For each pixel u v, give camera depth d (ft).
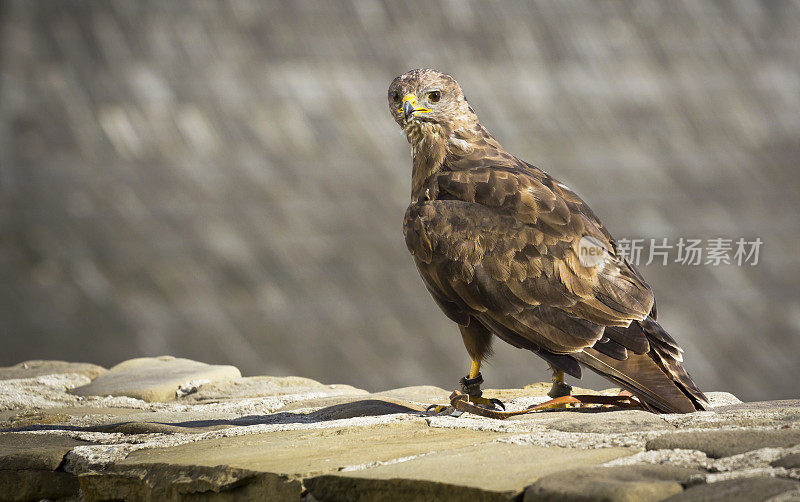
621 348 15.89
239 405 20.11
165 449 14.14
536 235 16.87
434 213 17.90
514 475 10.50
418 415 15.20
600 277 16.39
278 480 11.60
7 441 15.84
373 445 12.94
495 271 16.92
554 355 16.51
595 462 10.83
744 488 9.10
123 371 24.76
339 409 18.19
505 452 11.68
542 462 11.01
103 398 21.75
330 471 11.59
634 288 16.46
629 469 10.25
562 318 16.37
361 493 10.93
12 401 21.20
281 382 23.75
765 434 11.09
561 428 13.15
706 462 10.36
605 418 13.46
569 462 10.91
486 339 17.85
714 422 12.52
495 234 17.11
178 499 12.52
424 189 19.22
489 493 10.03
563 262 16.57
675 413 14.78
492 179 17.95
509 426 13.62
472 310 17.30
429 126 19.31
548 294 16.51
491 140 19.61
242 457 12.73
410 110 19.10
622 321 16.06
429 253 17.74
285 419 17.62
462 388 17.74
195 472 12.46
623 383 15.57
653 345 16.14
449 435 13.43
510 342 16.93
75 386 23.54
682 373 15.84
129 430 16.26
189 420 17.87
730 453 10.57
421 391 22.31
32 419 18.19
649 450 11.15
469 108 19.72
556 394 18.01
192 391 23.03
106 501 13.50
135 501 13.20
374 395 21.58
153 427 16.15
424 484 10.49
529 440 12.26
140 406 20.88
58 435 16.19
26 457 14.53
